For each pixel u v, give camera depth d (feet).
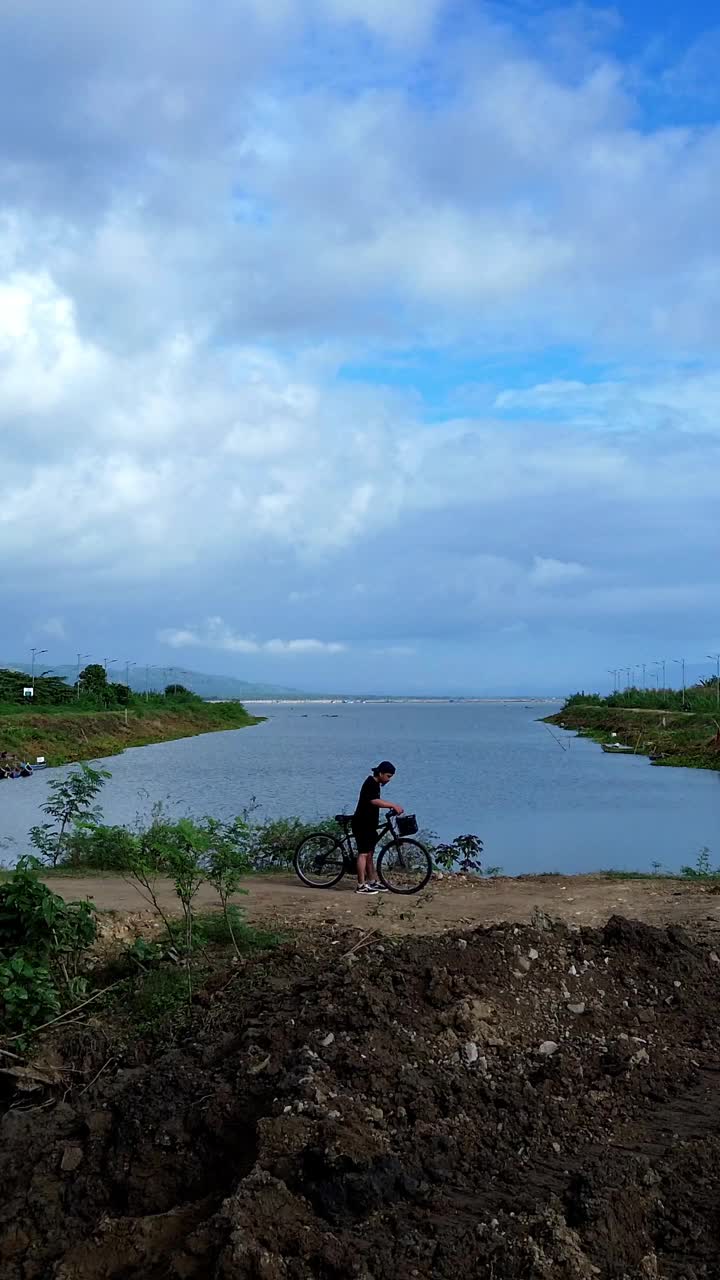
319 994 25.03
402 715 525.34
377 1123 19.54
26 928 31.68
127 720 248.11
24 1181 20.47
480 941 27.40
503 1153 19.04
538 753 191.83
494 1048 23.07
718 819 89.10
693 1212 17.07
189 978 29.73
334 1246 15.69
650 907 41.68
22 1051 28.14
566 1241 15.70
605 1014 25.46
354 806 98.43
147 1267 16.89
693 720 235.40
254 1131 19.42
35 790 120.16
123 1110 21.42
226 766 157.17
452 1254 15.55
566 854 69.82
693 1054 24.04
